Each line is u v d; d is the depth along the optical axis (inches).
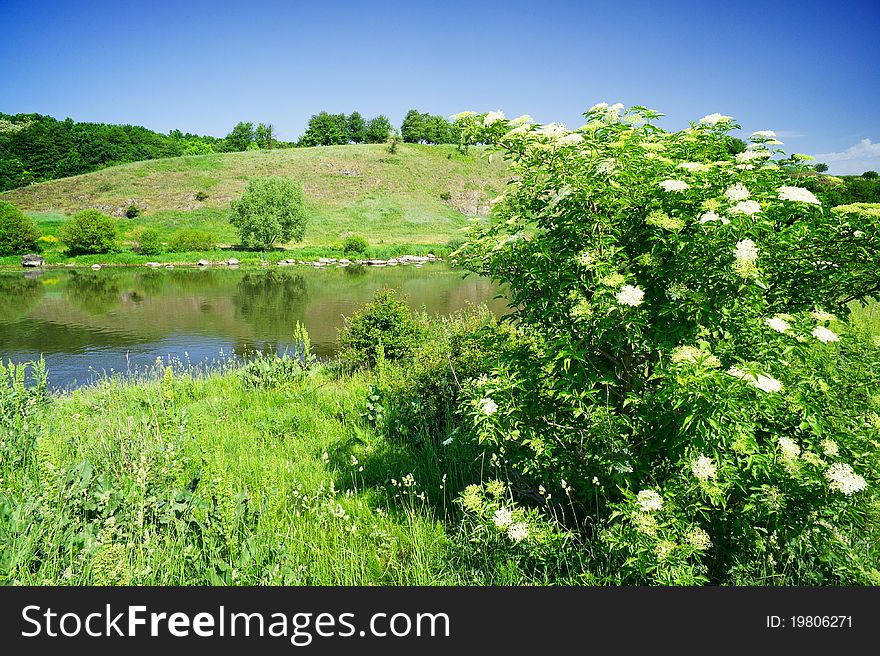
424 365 265.6
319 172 3511.3
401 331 388.5
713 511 120.5
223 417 269.1
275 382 323.9
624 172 110.9
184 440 196.7
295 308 884.0
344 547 147.3
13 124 5487.2
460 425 207.6
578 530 135.0
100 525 137.5
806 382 123.0
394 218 2999.5
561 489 152.3
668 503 110.5
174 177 3326.8
